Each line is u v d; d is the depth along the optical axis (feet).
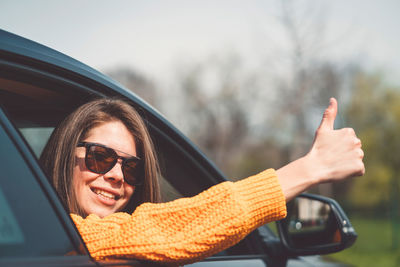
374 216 75.25
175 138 5.28
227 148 101.65
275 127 92.22
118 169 4.76
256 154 101.81
